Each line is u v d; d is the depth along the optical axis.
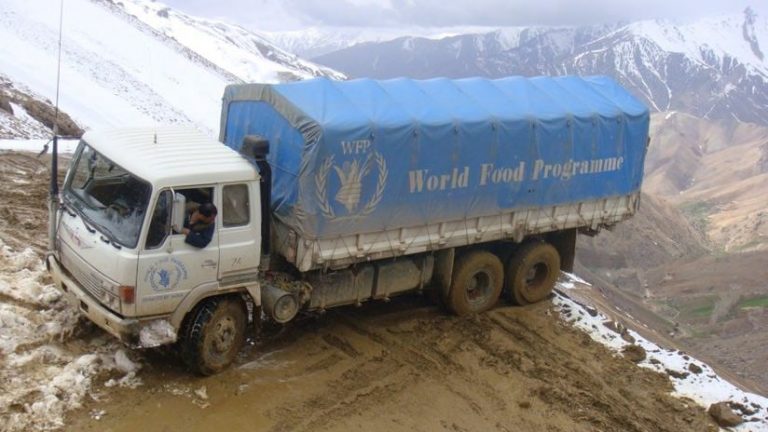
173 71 81.50
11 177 15.98
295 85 10.09
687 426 9.86
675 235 95.56
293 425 8.53
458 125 10.58
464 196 10.98
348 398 9.31
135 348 8.89
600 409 9.96
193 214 8.41
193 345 8.71
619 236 82.25
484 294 12.25
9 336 8.70
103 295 8.23
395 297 12.60
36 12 74.62
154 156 8.65
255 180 8.88
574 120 12.09
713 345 42.28
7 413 7.53
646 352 12.04
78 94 43.25
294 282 9.77
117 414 8.03
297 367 9.82
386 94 10.55
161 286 8.26
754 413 10.43
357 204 9.80
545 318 12.64
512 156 11.38
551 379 10.54
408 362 10.44
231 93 10.91
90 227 8.45
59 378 8.15
